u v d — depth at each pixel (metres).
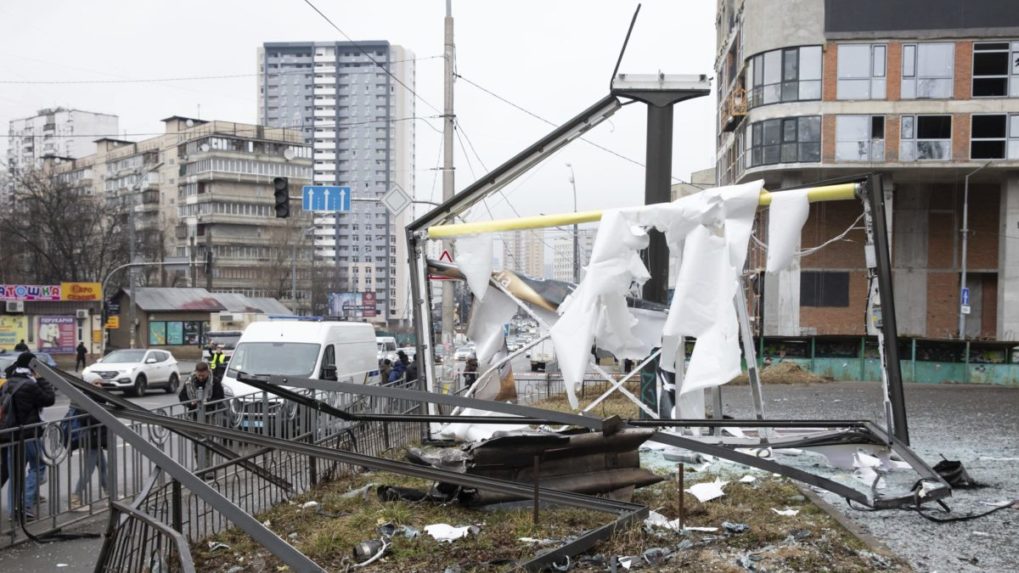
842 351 30.89
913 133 39.84
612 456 8.17
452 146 19.14
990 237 43.47
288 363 16.84
